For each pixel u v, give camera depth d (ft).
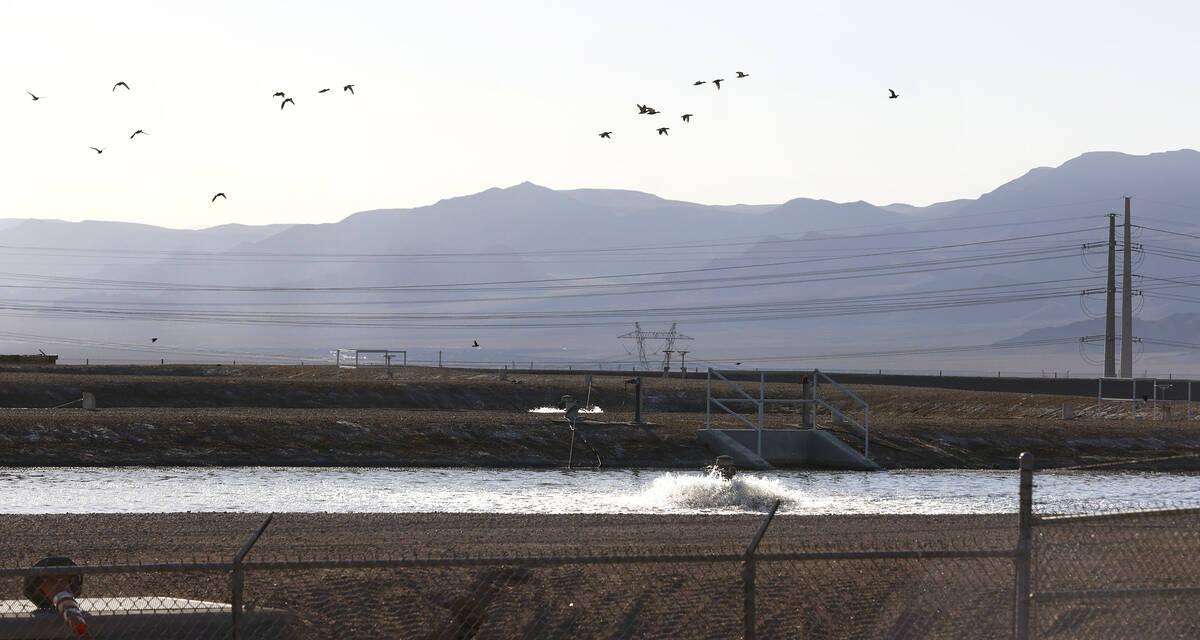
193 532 126.41
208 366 565.12
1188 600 70.54
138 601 76.02
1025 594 58.75
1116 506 181.16
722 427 294.87
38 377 382.63
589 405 382.83
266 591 81.10
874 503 183.01
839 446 267.39
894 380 546.26
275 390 373.81
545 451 258.78
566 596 78.43
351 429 261.44
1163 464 268.21
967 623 70.95
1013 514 164.35
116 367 530.68
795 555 59.72
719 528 137.39
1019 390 481.46
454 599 73.36
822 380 545.44
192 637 63.00
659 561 58.59
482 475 225.35
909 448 277.23
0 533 122.93
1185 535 90.53
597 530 133.80
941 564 88.28
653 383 469.57
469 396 398.21
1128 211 554.46
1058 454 280.72
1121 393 440.45
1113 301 540.52
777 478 231.91
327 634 71.15
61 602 59.88
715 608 75.46
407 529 131.75
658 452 264.52
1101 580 75.20
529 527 135.13
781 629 71.26
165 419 260.01
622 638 69.67
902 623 71.61
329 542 118.93
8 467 216.13
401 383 403.13
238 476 211.00
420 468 237.25
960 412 393.09
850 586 81.10
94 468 219.00
